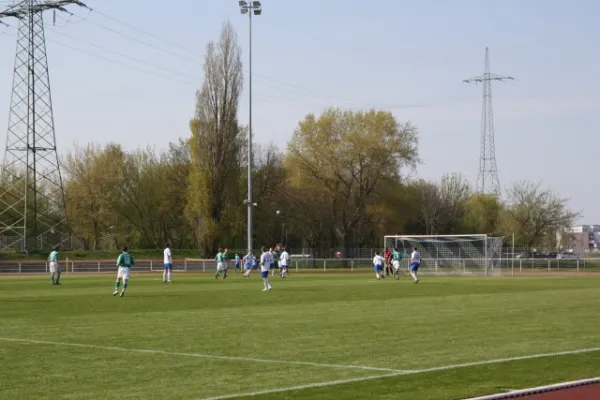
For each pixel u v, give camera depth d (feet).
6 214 302.04
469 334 61.82
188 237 328.29
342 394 36.58
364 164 297.12
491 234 358.23
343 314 80.79
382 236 315.78
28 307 91.81
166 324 70.59
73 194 311.88
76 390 38.70
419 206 345.92
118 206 323.16
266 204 328.90
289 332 63.67
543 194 371.35
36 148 268.21
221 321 73.36
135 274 225.97
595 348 52.80
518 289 132.57
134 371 44.34
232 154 274.57
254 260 213.87
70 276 210.38
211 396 36.94
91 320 74.79
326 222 321.93
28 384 40.34
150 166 334.44
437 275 217.97
